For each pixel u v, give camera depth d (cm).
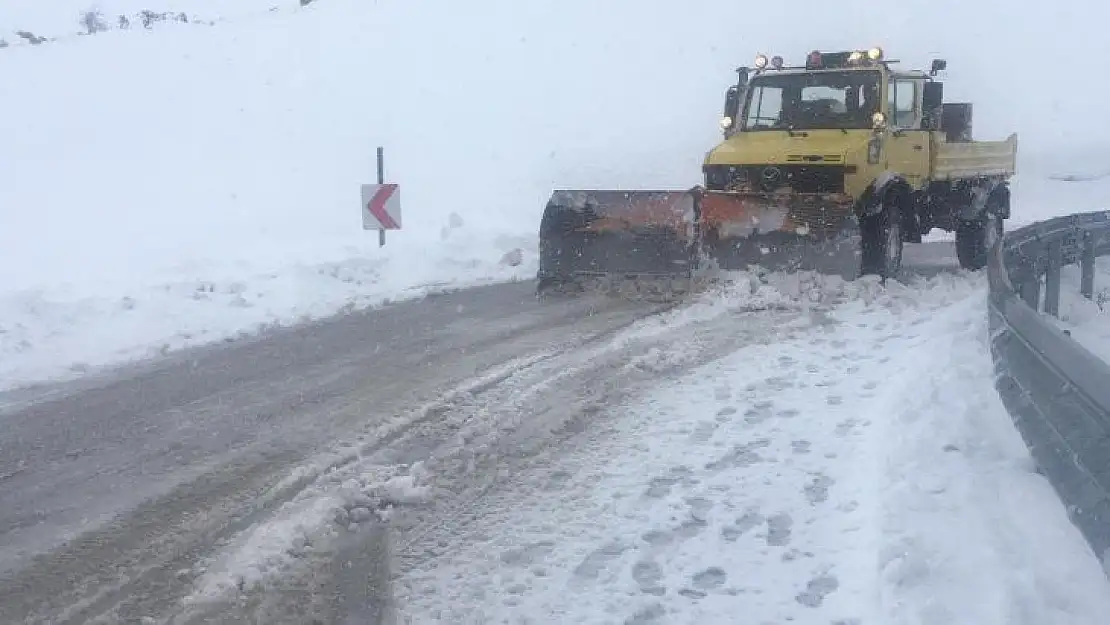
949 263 1381
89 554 468
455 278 1209
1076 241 1156
